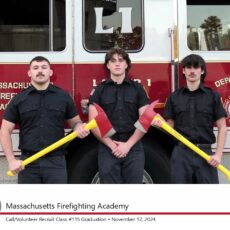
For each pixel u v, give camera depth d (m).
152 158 4.92
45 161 4.11
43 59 4.12
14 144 4.78
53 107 4.13
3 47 4.86
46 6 4.86
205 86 4.55
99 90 4.32
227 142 4.81
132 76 4.84
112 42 4.86
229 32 4.89
